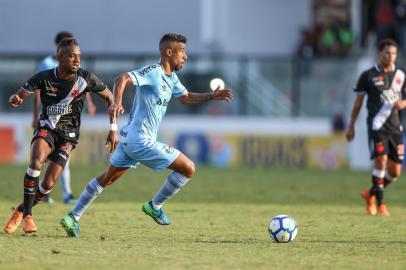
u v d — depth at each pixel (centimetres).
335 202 4941
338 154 8462
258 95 9331
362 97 4309
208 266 2422
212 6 10581
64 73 2995
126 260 2506
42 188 3055
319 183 6384
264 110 9325
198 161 8556
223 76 9375
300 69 9375
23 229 2995
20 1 10588
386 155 4228
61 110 3034
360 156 8444
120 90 2934
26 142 8419
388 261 2588
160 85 3031
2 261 2445
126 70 9350
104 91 3103
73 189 5581
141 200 4872
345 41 10012
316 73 9394
